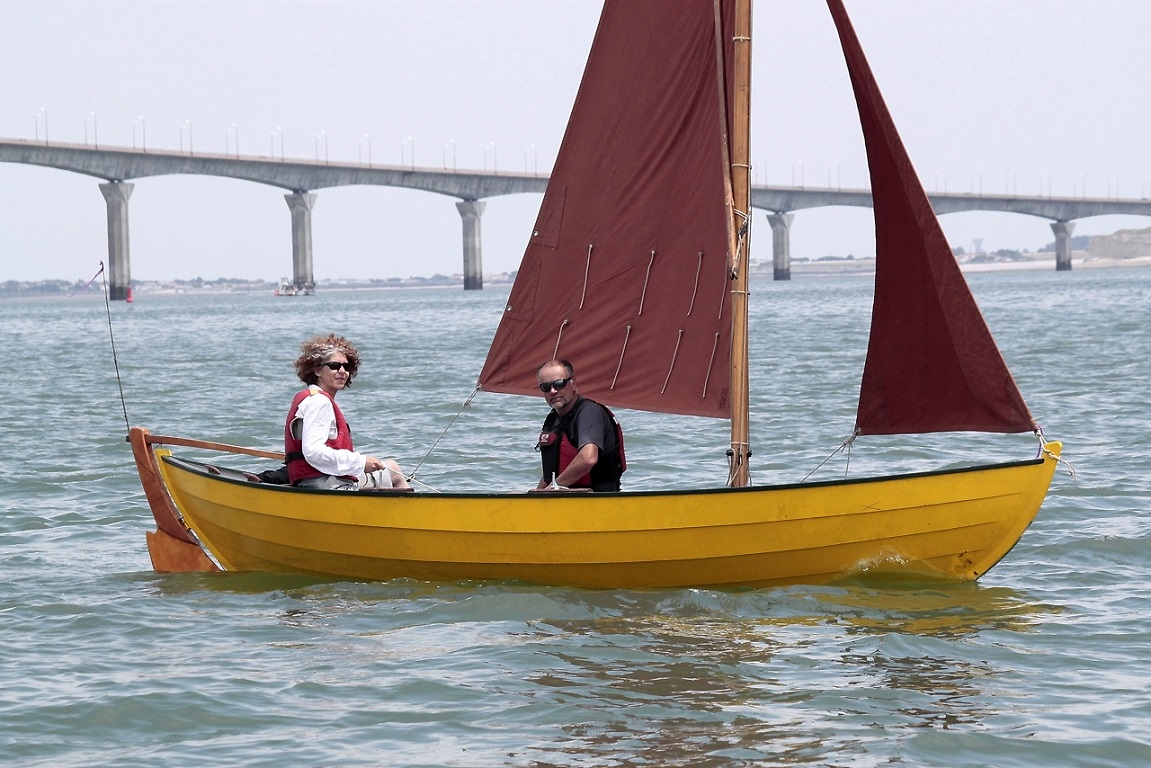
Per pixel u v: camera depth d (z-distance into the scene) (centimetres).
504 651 1103
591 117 1402
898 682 1017
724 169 1309
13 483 2052
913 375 1294
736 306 1317
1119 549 1472
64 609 1269
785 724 931
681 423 2836
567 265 1437
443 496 1309
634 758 873
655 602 1261
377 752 888
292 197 18625
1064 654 1084
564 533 1291
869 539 1299
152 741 912
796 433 2644
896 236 1270
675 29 1338
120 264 17238
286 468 1494
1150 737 896
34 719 952
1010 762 862
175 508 1469
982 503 1299
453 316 11056
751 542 1284
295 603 1291
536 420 2980
